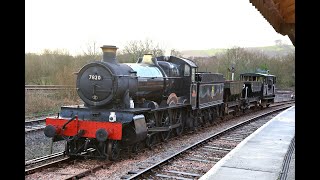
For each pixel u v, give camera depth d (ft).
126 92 36.32
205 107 58.90
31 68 102.53
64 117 35.99
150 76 42.06
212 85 62.95
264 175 26.50
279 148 37.50
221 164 29.84
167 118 44.73
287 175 26.12
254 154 34.14
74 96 84.23
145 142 39.32
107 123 32.94
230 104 78.89
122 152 37.11
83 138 34.63
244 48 169.58
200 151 39.22
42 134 47.85
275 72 179.73
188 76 51.24
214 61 163.94
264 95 108.99
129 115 34.19
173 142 44.83
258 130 51.88
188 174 28.89
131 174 28.76
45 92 85.35
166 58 52.16
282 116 73.46
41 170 29.12
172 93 46.93
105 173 28.86
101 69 35.01
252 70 157.58
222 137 49.98
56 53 103.81
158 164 30.50
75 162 32.37
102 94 34.99
